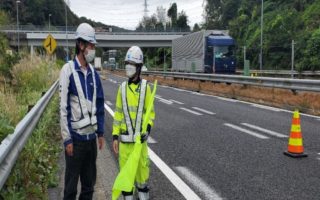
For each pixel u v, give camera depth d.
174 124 13.01
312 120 13.45
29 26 82.88
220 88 24.14
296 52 55.66
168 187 6.62
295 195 6.20
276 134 11.02
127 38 83.44
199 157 8.58
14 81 18.55
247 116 14.62
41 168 6.56
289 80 17.59
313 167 7.76
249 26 77.88
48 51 27.36
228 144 9.84
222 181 6.91
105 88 30.59
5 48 22.33
